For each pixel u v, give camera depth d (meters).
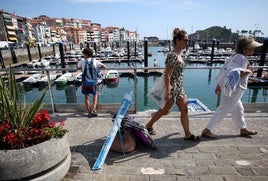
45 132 2.67
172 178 2.69
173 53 3.18
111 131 3.23
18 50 45.62
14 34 83.88
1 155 2.29
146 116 4.73
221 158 3.11
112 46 112.00
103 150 3.11
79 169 2.90
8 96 2.71
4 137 2.46
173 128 4.11
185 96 3.46
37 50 57.28
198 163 3.00
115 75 22.41
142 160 3.10
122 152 3.26
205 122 4.36
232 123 4.28
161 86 3.41
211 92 13.54
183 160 3.08
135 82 4.81
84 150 3.38
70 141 3.68
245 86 3.46
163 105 3.40
